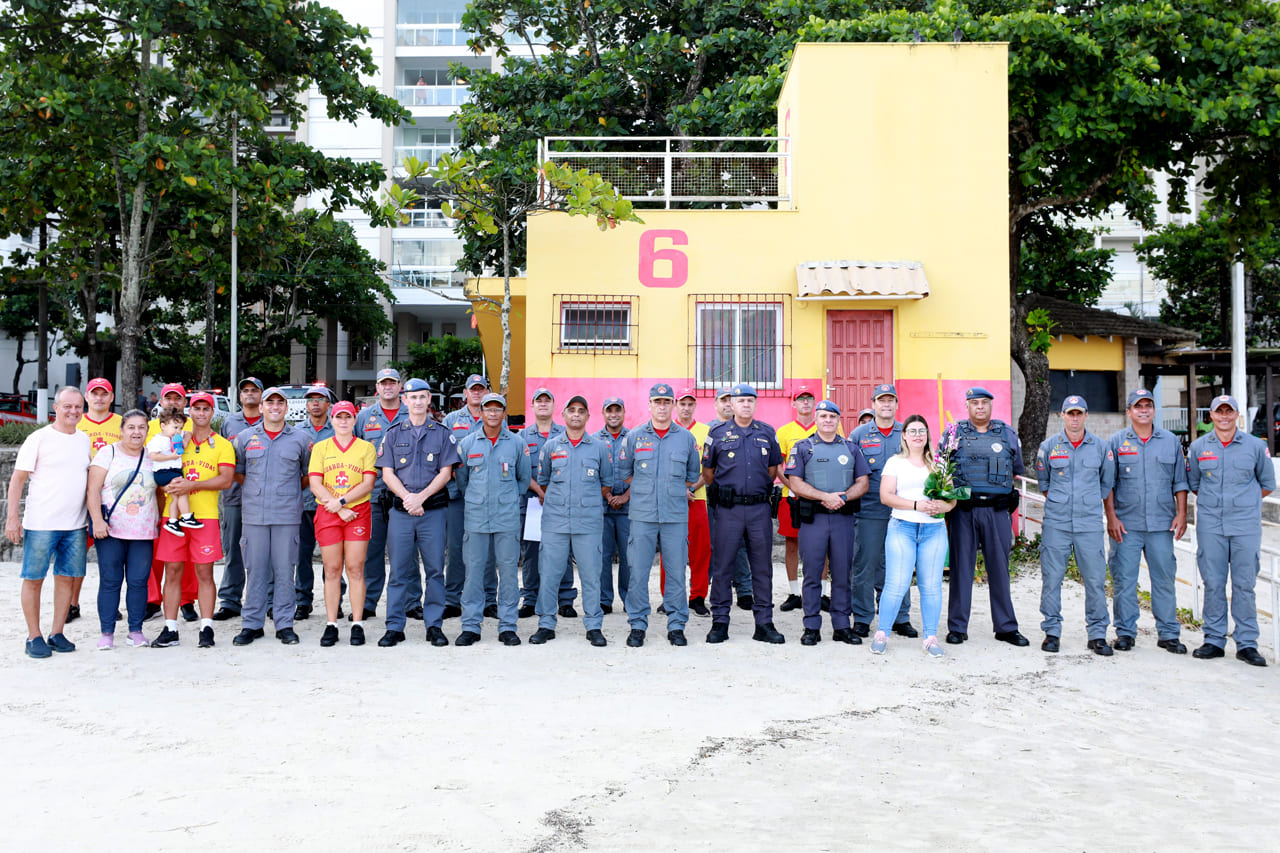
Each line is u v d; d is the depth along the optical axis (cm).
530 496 887
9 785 441
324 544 763
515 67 2033
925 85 1187
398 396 880
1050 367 2308
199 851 370
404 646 757
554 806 424
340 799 428
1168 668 716
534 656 725
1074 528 765
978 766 492
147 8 1542
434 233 4181
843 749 516
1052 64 1298
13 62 1561
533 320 1175
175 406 762
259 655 720
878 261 1171
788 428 957
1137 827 411
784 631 836
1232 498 750
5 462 1246
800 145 1185
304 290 3391
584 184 1094
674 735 534
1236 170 1532
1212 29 1341
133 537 748
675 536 775
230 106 1633
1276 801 447
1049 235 1956
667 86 1959
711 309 1184
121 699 592
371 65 1867
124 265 1742
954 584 794
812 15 1600
